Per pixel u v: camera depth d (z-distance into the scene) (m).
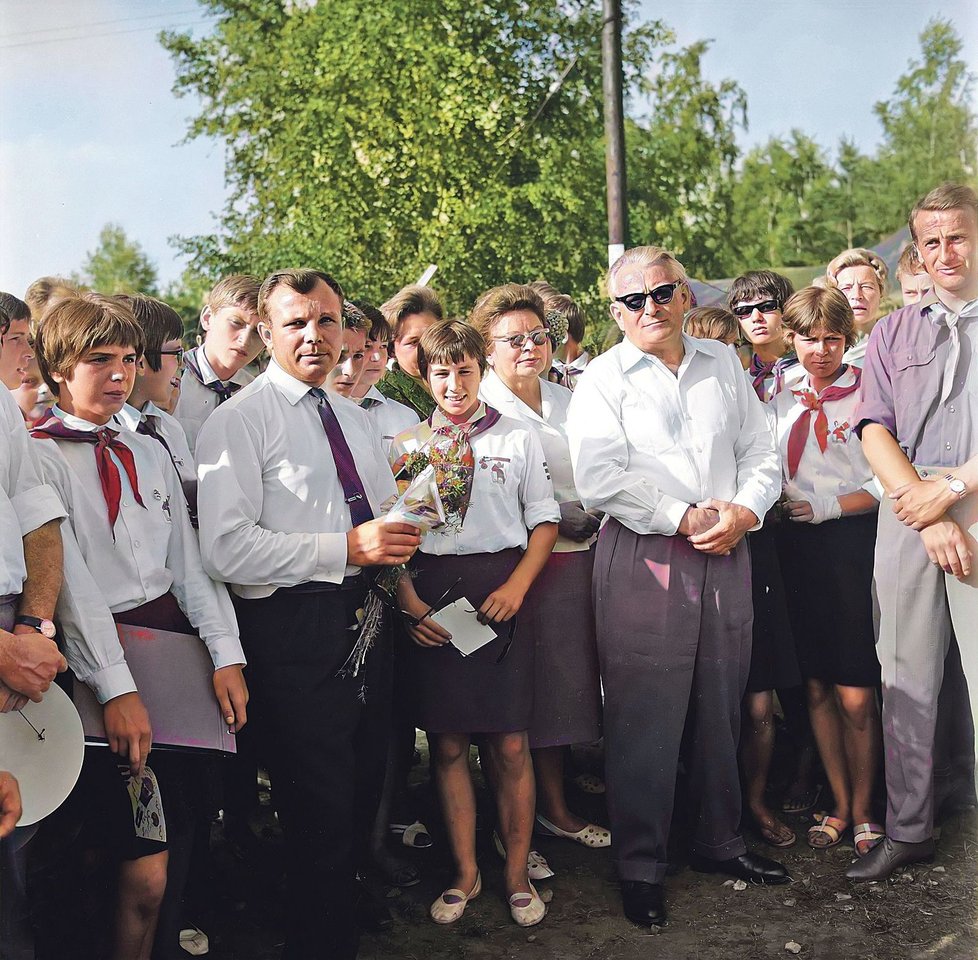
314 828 2.86
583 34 14.41
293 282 2.95
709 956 3.13
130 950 2.68
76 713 2.42
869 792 3.74
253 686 2.88
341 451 2.99
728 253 16.64
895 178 16.53
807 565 3.79
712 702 3.48
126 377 2.71
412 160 14.23
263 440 2.90
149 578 2.72
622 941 3.23
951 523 3.35
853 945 3.16
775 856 3.72
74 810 2.77
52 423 2.68
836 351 3.86
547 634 3.60
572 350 4.59
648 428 3.48
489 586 3.34
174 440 3.21
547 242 14.27
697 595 3.42
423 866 3.72
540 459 3.52
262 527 2.89
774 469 3.54
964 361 3.38
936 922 3.25
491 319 3.76
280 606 2.86
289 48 14.55
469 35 14.23
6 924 2.67
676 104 15.94
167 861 2.70
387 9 14.23
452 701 3.31
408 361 4.11
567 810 3.93
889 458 3.47
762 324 4.48
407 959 3.15
